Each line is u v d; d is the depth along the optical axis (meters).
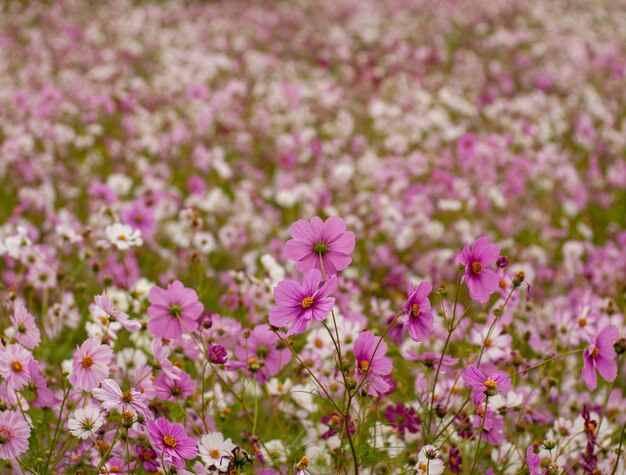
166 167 6.36
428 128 7.68
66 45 10.95
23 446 2.05
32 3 13.26
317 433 2.71
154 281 4.36
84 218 5.45
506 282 3.02
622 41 12.55
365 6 14.71
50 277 3.56
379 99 8.77
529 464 2.21
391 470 2.45
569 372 3.24
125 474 2.38
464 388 2.69
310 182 6.38
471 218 5.74
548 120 8.30
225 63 9.82
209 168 6.63
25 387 2.34
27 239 3.38
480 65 10.42
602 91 9.81
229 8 14.34
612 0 15.45
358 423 2.40
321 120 8.12
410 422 2.53
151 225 4.51
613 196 6.53
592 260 4.91
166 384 2.41
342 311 3.26
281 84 8.51
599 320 3.11
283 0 15.20
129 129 7.10
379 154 7.27
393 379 2.93
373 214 5.41
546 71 10.08
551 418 2.89
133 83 8.73
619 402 3.03
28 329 2.53
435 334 3.17
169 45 11.41
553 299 4.31
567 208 6.09
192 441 2.10
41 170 6.10
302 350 2.94
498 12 13.91
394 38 12.12
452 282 4.59
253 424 2.49
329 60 10.88
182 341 2.60
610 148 7.62
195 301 2.37
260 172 6.56
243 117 8.10
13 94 7.56
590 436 2.41
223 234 4.99
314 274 2.09
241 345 2.60
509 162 6.63
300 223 2.17
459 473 2.46
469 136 6.57
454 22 13.45
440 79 9.54
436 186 5.88
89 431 2.15
